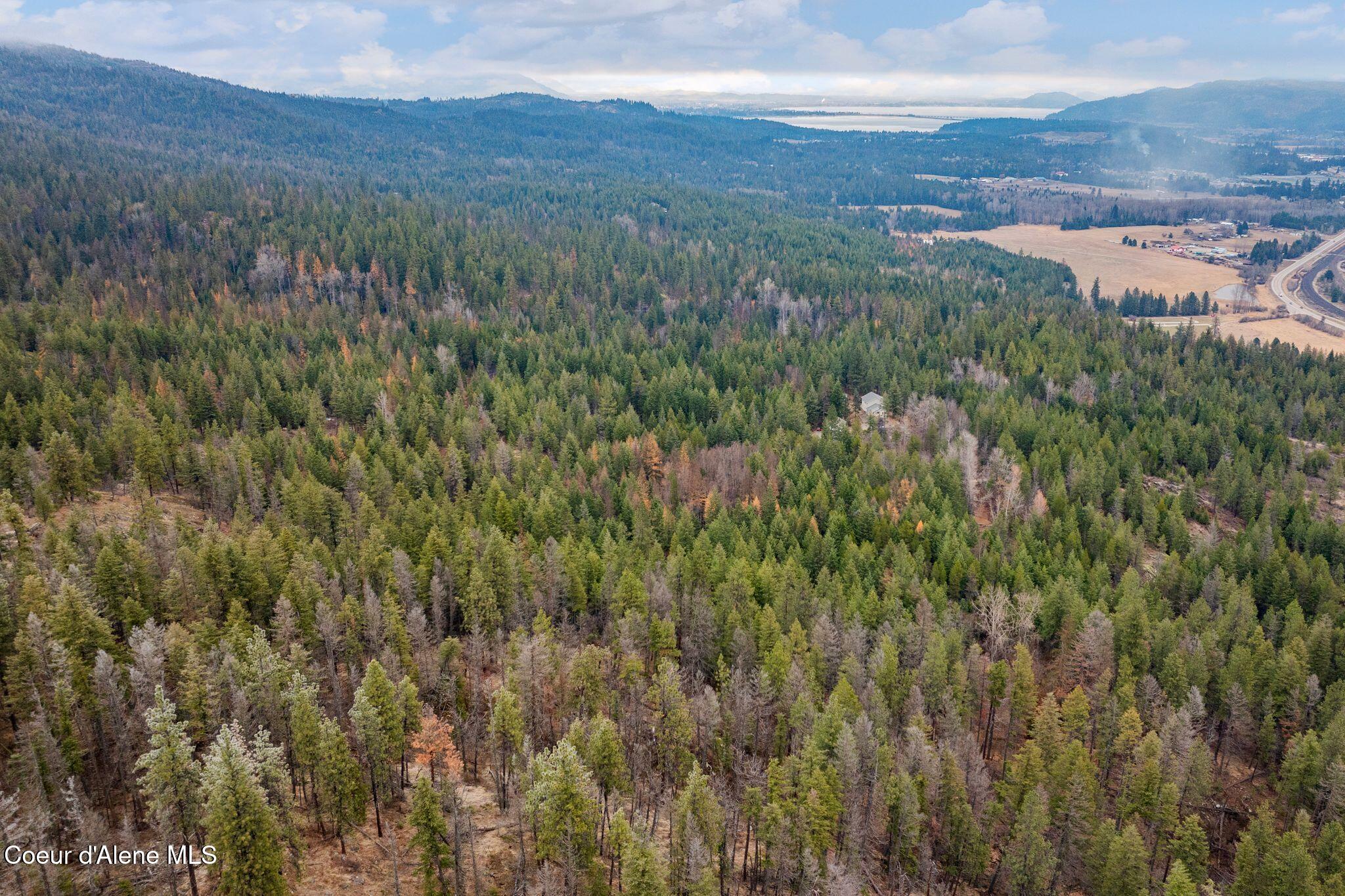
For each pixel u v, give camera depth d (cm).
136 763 6469
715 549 11044
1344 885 6694
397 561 9412
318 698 7944
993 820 7538
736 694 8031
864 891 7081
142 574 8638
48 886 5475
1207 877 7406
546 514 11756
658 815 7375
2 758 6756
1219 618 10488
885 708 8119
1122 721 8288
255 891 5297
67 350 17700
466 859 6594
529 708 7688
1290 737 8838
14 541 9019
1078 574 11288
